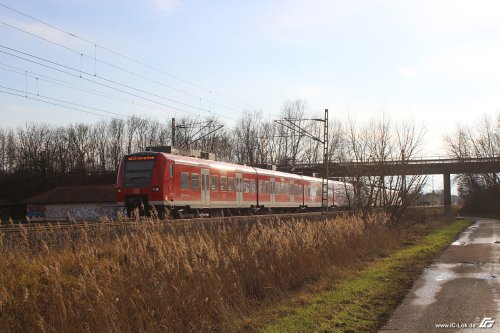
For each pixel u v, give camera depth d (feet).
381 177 94.22
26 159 250.78
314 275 44.04
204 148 224.53
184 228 44.57
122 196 83.61
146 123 273.54
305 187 145.89
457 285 42.14
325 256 49.37
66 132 266.57
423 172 110.83
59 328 24.93
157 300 28.37
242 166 111.65
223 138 234.17
